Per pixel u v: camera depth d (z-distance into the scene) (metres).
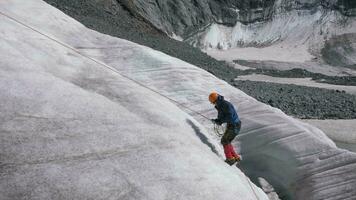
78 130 8.33
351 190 11.35
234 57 82.88
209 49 88.62
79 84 10.87
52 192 6.91
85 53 15.84
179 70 16.64
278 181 12.87
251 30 98.44
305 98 35.66
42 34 12.55
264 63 76.94
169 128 9.95
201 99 15.22
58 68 11.17
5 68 9.22
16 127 7.84
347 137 24.22
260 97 33.94
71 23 17.38
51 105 8.67
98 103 9.41
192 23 92.56
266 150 13.20
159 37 67.69
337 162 12.09
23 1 15.89
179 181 8.02
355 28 94.00
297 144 12.80
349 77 59.66
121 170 7.75
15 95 8.52
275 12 101.06
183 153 8.90
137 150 8.41
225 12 98.25
